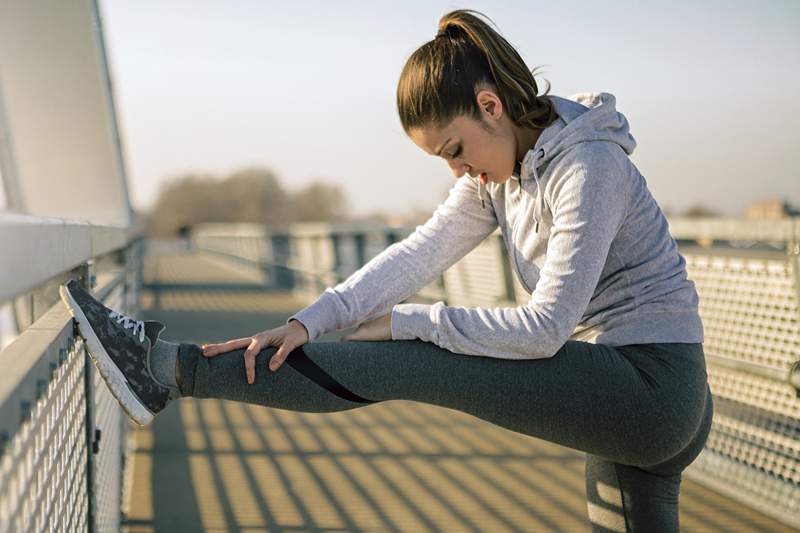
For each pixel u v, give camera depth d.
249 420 4.89
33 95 5.28
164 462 3.94
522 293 5.20
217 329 9.44
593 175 1.57
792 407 3.04
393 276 1.85
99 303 1.53
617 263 1.67
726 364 3.37
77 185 5.49
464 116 1.60
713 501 3.38
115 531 2.56
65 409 1.37
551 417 1.55
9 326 2.83
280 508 3.27
